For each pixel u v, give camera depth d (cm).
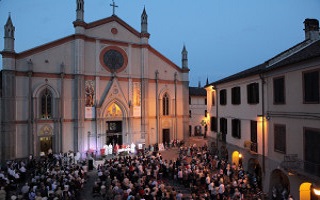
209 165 2272
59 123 2809
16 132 2577
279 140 1686
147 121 3394
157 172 1930
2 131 2477
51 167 1969
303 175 1348
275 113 1733
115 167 1961
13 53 2555
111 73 3203
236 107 2373
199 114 5097
